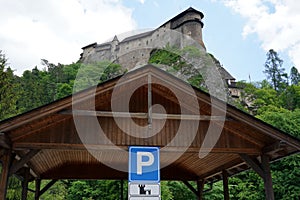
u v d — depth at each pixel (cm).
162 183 1377
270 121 2075
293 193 1634
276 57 6588
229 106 596
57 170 911
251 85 5562
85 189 1450
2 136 509
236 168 837
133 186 545
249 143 648
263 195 1731
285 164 1725
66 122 584
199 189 977
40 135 568
